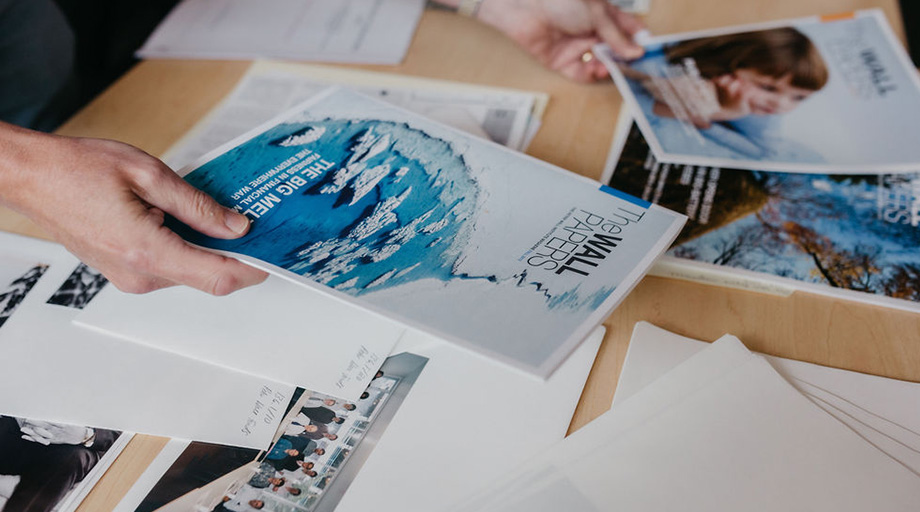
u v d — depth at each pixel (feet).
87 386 1.59
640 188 2.06
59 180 1.56
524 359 1.30
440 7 2.92
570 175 1.76
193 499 1.39
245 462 1.45
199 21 2.92
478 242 1.56
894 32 2.53
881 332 1.65
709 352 1.57
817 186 2.00
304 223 1.63
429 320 1.38
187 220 1.59
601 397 1.55
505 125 2.33
